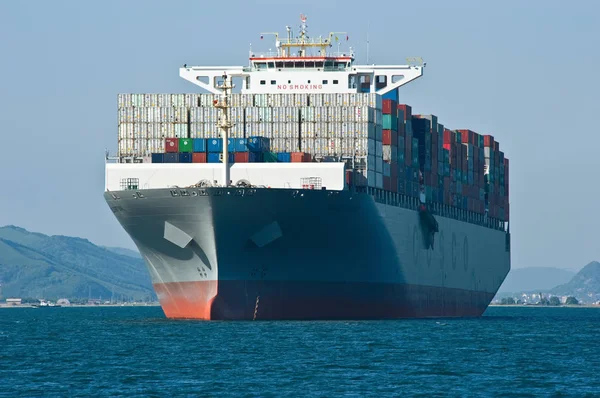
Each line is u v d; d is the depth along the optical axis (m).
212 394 170.38
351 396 168.62
